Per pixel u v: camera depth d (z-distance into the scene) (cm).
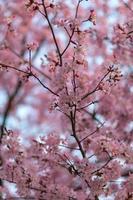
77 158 551
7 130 551
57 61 522
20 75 536
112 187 576
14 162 547
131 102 869
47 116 1266
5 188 646
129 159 528
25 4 510
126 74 727
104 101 852
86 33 516
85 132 573
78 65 510
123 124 852
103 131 582
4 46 624
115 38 725
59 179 722
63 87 514
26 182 546
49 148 559
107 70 520
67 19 514
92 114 806
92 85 563
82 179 538
